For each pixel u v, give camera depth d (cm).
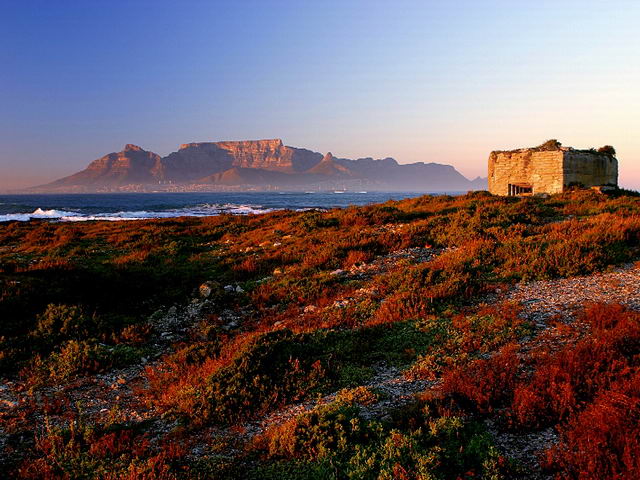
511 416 612
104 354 1091
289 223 3036
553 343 854
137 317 1431
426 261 1766
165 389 894
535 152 3719
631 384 576
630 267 1348
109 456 650
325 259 1916
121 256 2350
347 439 608
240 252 2369
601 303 974
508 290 1267
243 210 9381
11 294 1381
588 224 1903
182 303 1545
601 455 473
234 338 1191
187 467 596
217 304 1509
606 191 3700
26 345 1141
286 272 1823
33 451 685
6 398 891
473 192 3869
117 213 8394
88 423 775
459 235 2023
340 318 1181
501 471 511
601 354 687
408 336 1004
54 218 7125
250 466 601
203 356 1052
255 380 817
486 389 670
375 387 791
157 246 2642
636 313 903
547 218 2461
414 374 821
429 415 638
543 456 524
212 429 725
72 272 1747
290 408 766
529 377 721
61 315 1264
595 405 569
